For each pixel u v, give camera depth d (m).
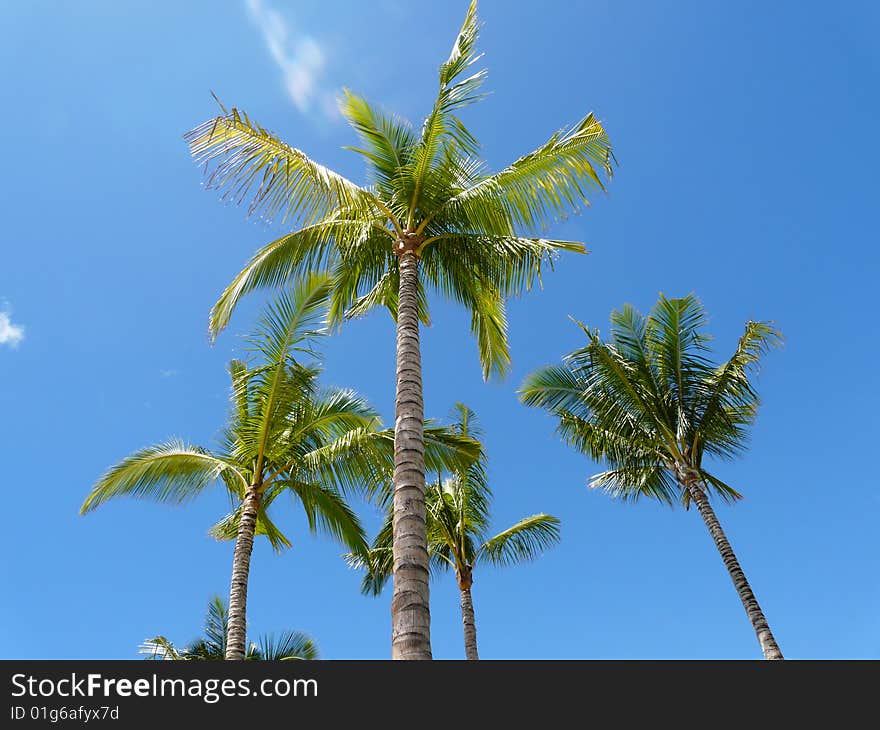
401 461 6.55
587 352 14.96
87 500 11.75
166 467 12.16
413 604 5.43
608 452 15.87
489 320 10.18
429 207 9.23
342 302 10.09
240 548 11.42
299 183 8.45
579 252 8.78
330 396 12.82
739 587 13.27
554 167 8.88
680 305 15.37
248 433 12.16
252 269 8.72
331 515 12.84
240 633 10.61
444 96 8.87
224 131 7.71
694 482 14.50
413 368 7.48
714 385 14.96
